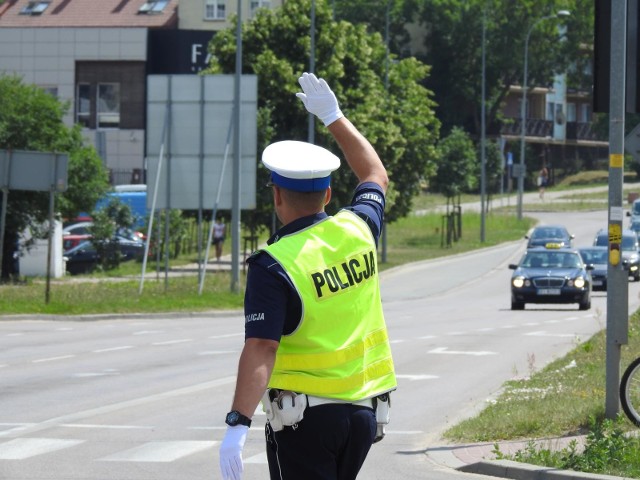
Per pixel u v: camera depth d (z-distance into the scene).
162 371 37.19
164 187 70.81
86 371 37.09
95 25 171.75
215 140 70.25
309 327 9.88
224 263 109.56
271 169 10.10
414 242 138.00
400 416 28.23
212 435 25.05
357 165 11.27
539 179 199.50
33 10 174.12
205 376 35.88
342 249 10.16
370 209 10.71
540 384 32.16
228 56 98.25
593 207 180.50
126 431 25.56
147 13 173.75
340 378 9.91
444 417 28.02
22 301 62.84
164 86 70.25
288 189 10.14
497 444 22.53
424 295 86.69
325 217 10.28
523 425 24.58
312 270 9.92
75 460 22.08
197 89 70.00
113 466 21.47
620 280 24.05
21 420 27.09
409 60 119.44
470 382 34.75
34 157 59.72
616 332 24.00
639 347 39.53
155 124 70.44
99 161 85.12
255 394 9.58
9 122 80.69
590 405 26.17
